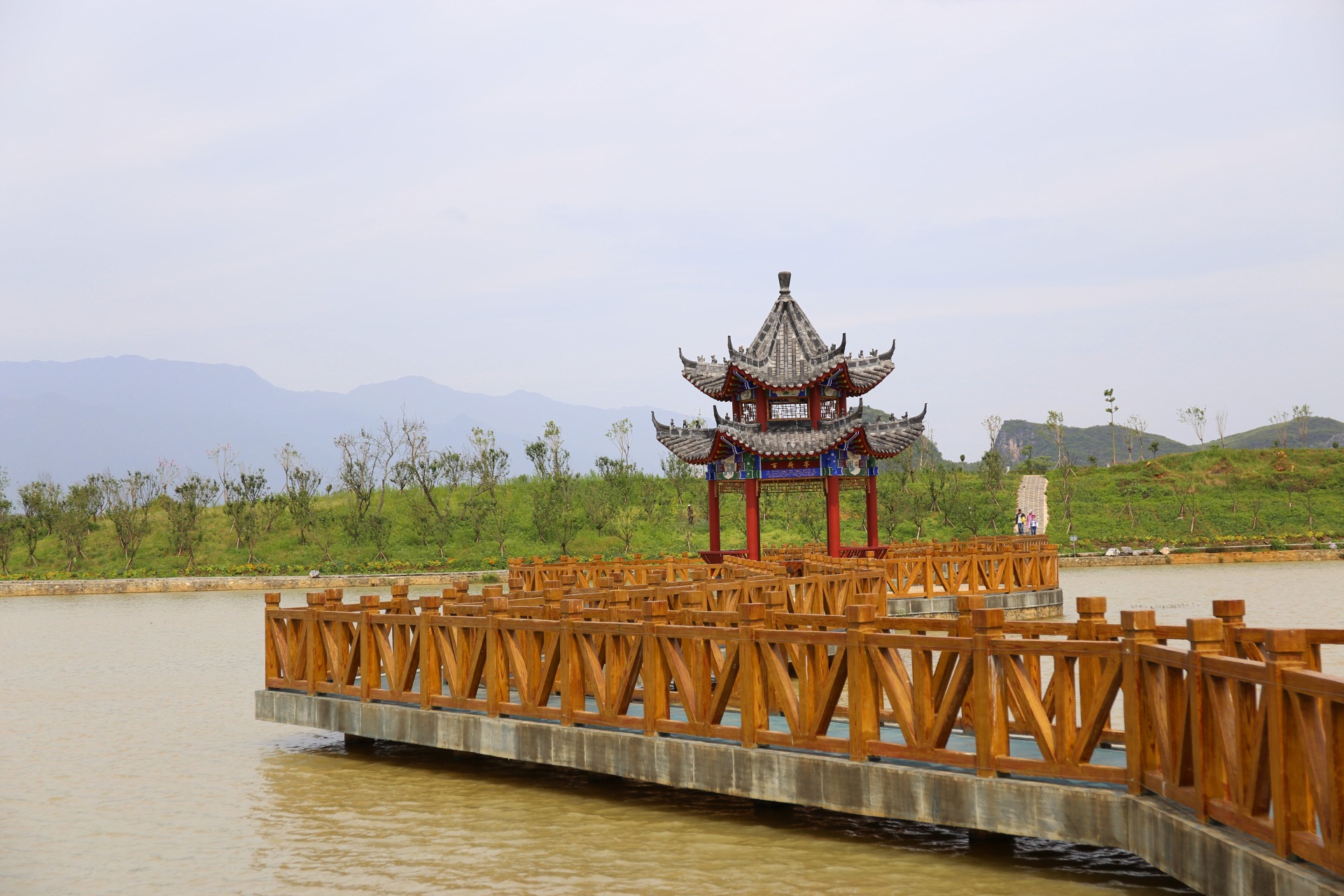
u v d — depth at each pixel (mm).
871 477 32156
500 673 12406
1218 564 49094
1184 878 7336
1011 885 8633
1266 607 28891
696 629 10664
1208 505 62062
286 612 15039
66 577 51250
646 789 11938
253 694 19703
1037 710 8734
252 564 53781
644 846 9883
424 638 13062
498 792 12055
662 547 55812
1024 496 65062
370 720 13586
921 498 62000
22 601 43812
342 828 10789
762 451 30109
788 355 31609
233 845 10312
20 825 11125
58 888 9195
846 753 9766
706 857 9516
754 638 10305
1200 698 7344
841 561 26219
